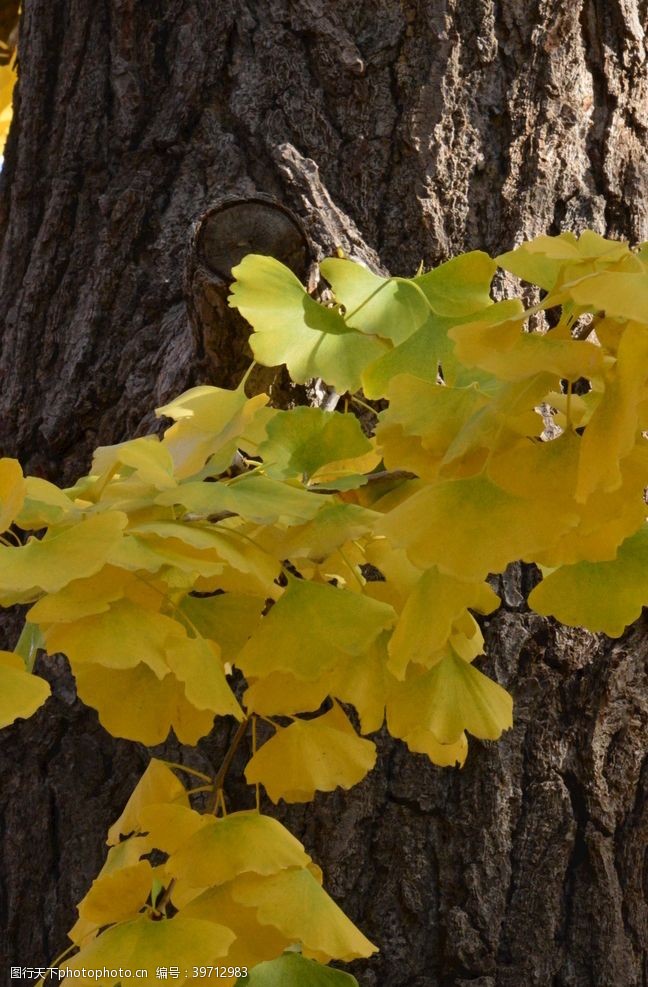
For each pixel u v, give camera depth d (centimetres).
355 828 259
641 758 262
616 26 272
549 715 261
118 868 237
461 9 270
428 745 240
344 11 271
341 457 236
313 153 269
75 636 226
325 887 259
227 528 230
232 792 261
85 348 269
